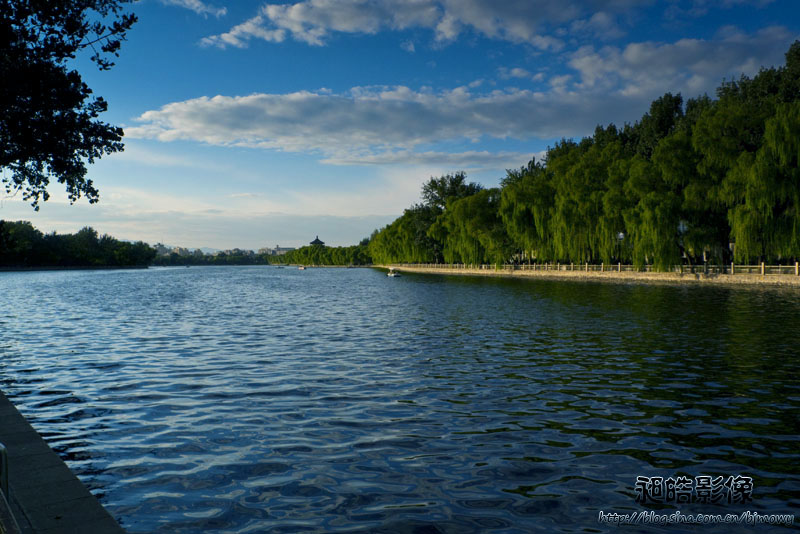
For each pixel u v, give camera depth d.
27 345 24.89
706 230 64.06
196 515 8.00
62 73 15.62
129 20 16.23
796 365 18.42
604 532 7.55
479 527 7.68
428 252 158.00
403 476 9.47
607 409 13.53
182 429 12.17
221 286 88.62
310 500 8.52
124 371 18.80
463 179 151.50
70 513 6.51
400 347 23.58
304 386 16.34
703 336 24.95
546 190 92.12
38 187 18.66
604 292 55.34
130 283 99.44
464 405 14.05
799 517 7.93
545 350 22.25
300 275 161.25
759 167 52.81
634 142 100.56
